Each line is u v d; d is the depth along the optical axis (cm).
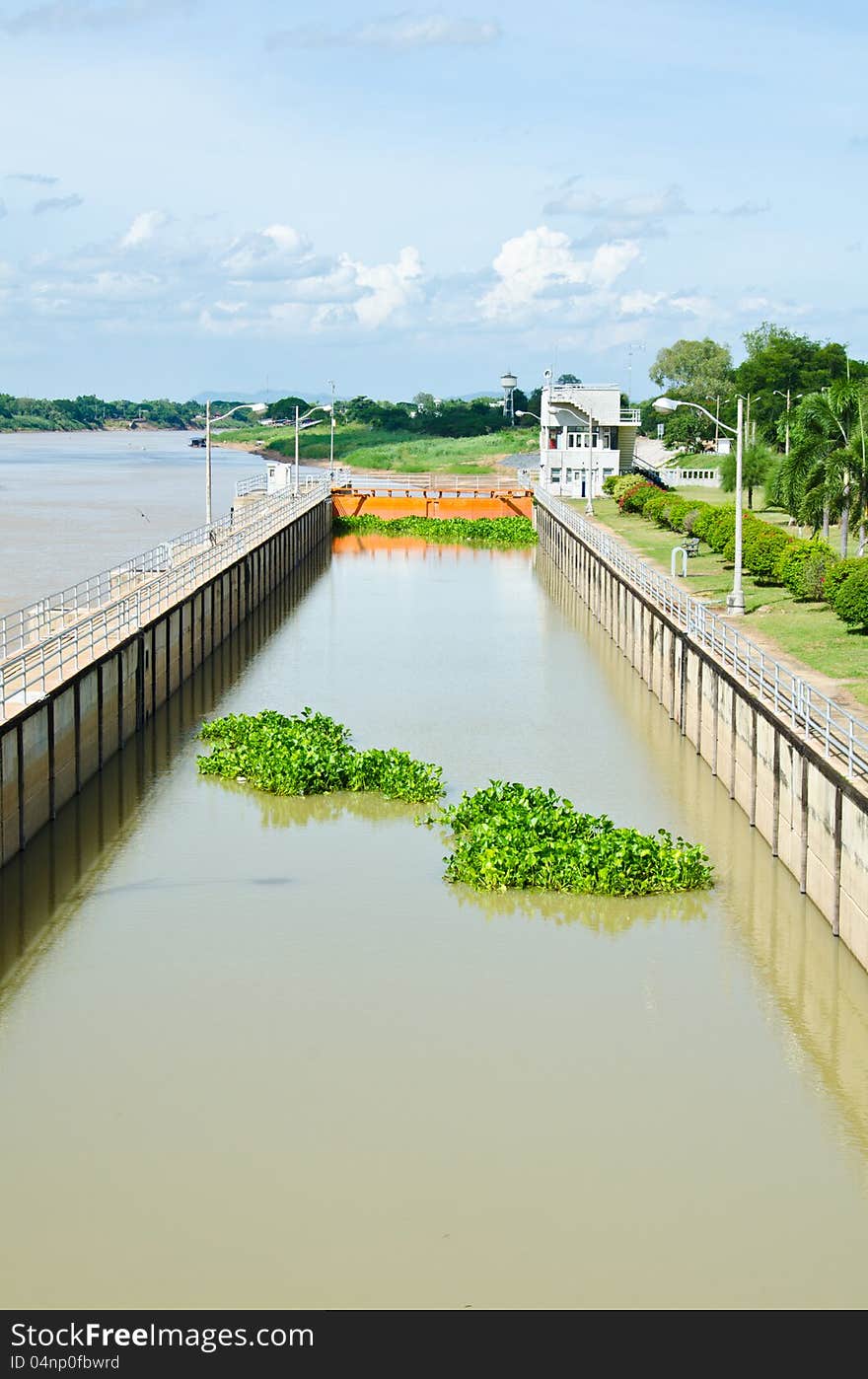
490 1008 2927
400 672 6425
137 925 3334
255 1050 2739
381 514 13175
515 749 5003
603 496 12812
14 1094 2575
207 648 6681
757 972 3123
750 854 3872
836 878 3272
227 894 3534
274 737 4716
